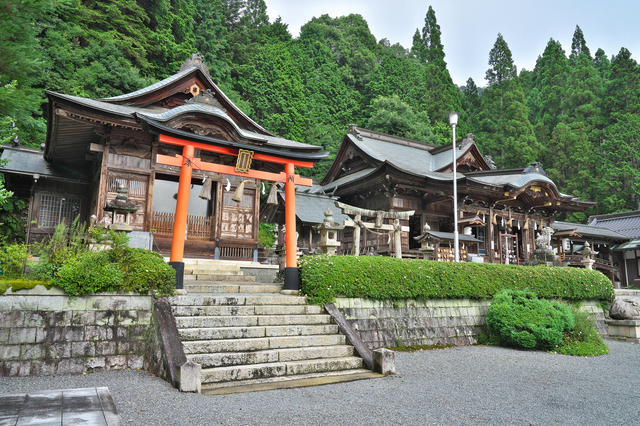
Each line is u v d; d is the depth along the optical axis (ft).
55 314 20.02
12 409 13.03
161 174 48.21
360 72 168.96
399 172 63.57
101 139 46.34
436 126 146.41
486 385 20.66
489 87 209.87
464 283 33.65
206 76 54.44
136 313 21.88
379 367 21.62
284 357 21.18
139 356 21.20
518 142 157.79
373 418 14.67
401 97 154.71
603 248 109.29
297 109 129.18
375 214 38.55
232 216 50.57
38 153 57.26
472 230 77.46
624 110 161.99
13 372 18.54
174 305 22.47
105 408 13.44
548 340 30.50
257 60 130.00
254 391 17.56
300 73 147.64
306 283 27.76
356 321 28.12
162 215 47.34
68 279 20.38
